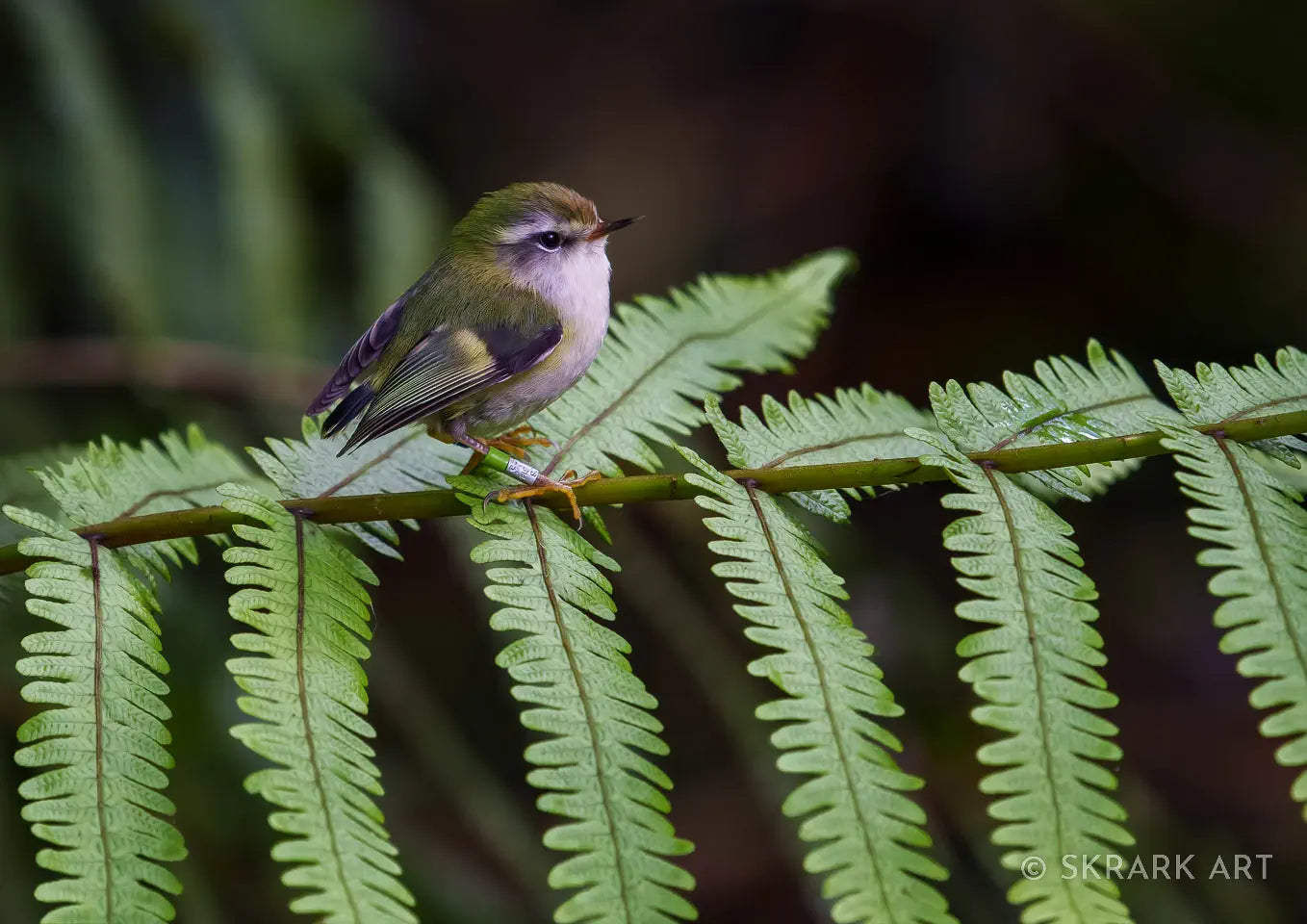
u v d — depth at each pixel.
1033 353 13.48
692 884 4.01
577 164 14.37
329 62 10.02
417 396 6.84
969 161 13.75
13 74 8.62
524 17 15.04
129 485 5.73
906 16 14.02
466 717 11.46
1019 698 4.27
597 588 4.96
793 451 5.49
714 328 6.82
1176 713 12.20
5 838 6.64
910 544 12.63
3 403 8.23
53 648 4.60
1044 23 13.66
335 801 4.22
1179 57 13.55
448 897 8.30
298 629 4.72
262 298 8.59
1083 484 5.05
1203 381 5.17
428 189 10.76
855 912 3.89
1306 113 13.47
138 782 4.31
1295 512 4.68
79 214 8.30
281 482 6.01
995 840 3.97
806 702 4.35
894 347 13.63
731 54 14.63
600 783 4.21
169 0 8.99
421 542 12.16
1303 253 13.25
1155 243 13.61
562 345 7.96
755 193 14.00
